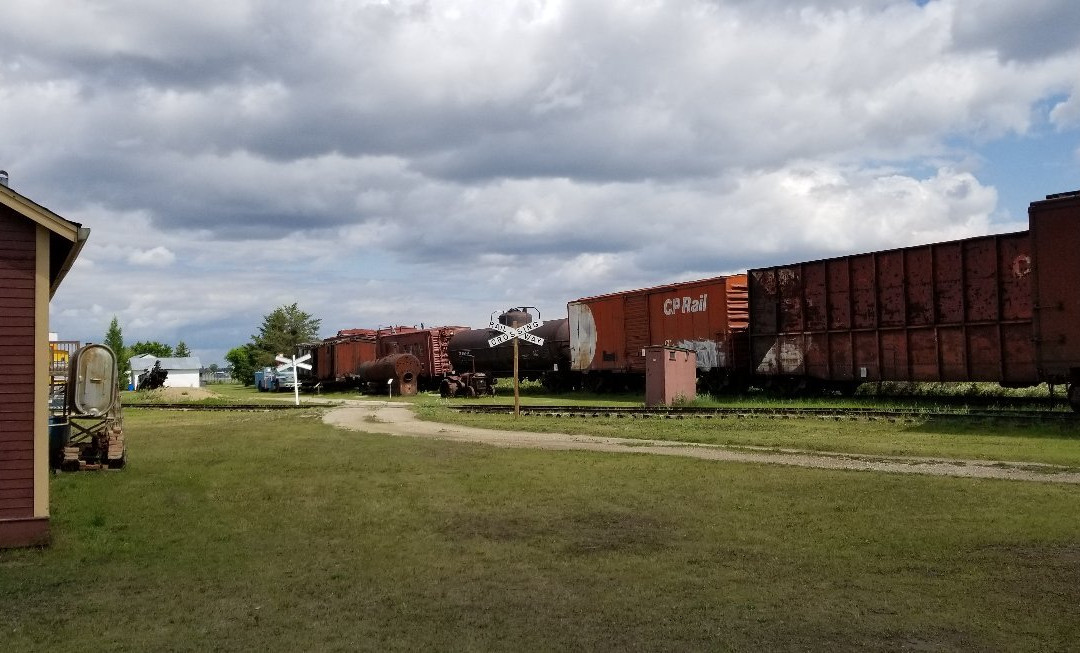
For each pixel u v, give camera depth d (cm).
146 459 1795
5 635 682
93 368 1480
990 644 617
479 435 2195
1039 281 1967
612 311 4125
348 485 1380
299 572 862
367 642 655
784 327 3177
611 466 1498
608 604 735
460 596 768
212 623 707
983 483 1214
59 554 947
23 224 988
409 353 5525
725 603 729
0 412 972
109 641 666
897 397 2884
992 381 2469
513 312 4872
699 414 2489
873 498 1138
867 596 734
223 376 16425
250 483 1420
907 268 2714
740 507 1116
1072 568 796
